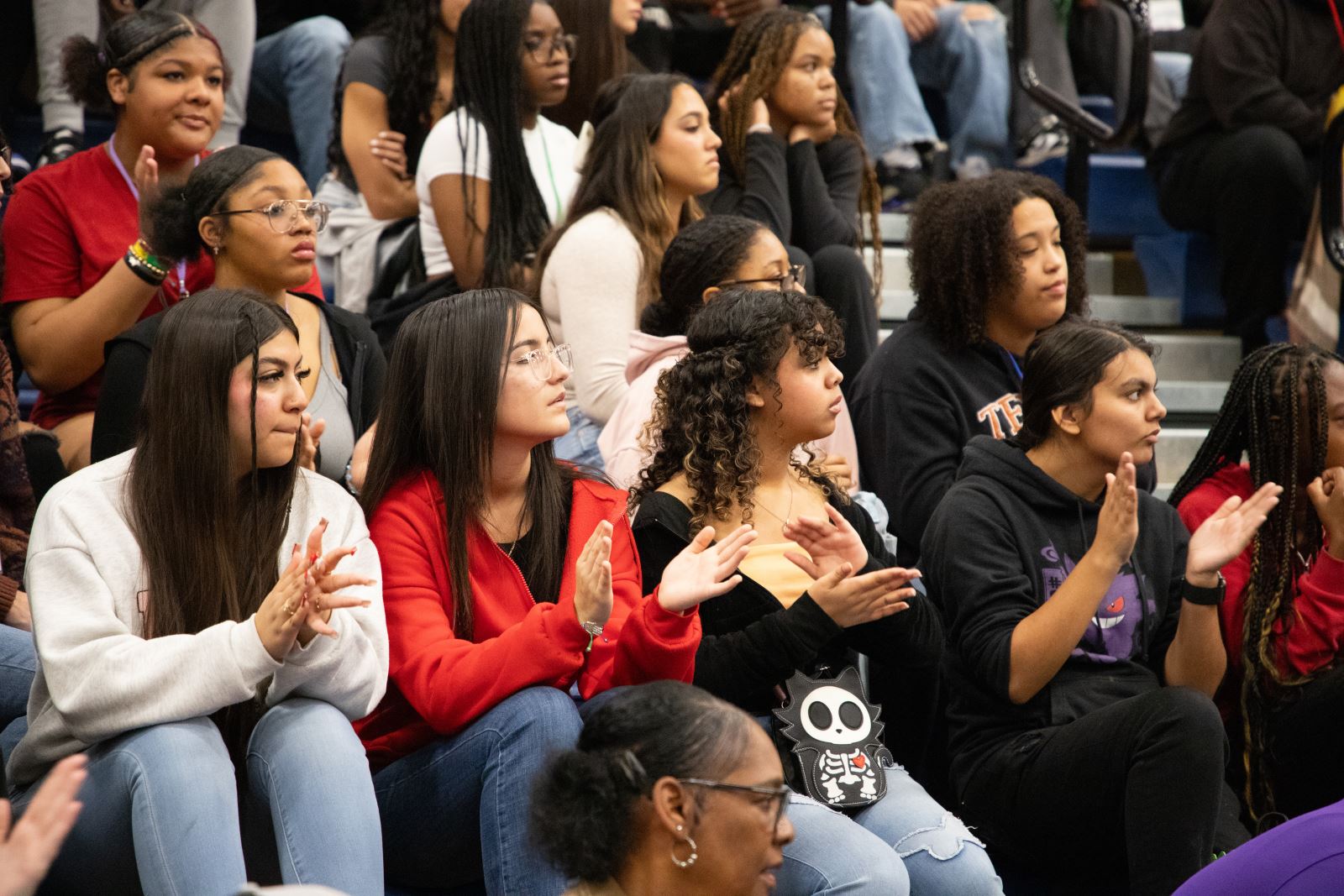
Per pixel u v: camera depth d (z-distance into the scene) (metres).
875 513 5.98
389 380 4.57
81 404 6.04
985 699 5.13
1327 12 9.10
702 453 5.02
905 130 9.59
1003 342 6.57
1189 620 5.12
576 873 2.88
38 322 5.93
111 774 3.74
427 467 4.55
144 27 6.25
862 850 4.20
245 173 5.50
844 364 7.12
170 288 5.98
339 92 7.91
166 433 4.05
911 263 6.58
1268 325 9.34
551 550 4.62
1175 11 10.66
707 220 6.07
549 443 4.73
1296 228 8.89
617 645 4.39
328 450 5.51
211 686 3.75
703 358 5.04
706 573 4.29
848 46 9.02
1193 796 4.54
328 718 3.95
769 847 2.88
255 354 4.06
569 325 6.37
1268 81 8.95
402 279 7.45
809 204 7.73
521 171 7.07
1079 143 8.62
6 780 4.06
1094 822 4.82
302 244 5.53
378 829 3.86
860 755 4.60
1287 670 5.60
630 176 6.62
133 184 6.28
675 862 2.85
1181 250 9.41
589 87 8.03
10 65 8.30
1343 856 3.35
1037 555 5.22
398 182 7.61
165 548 4.02
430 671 4.21
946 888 4.44
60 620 3.90
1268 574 5.69
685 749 2.85
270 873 4.10
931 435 6.27
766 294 5.07
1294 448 5.74
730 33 9.77
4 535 5.03
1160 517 5.42
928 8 10.12
